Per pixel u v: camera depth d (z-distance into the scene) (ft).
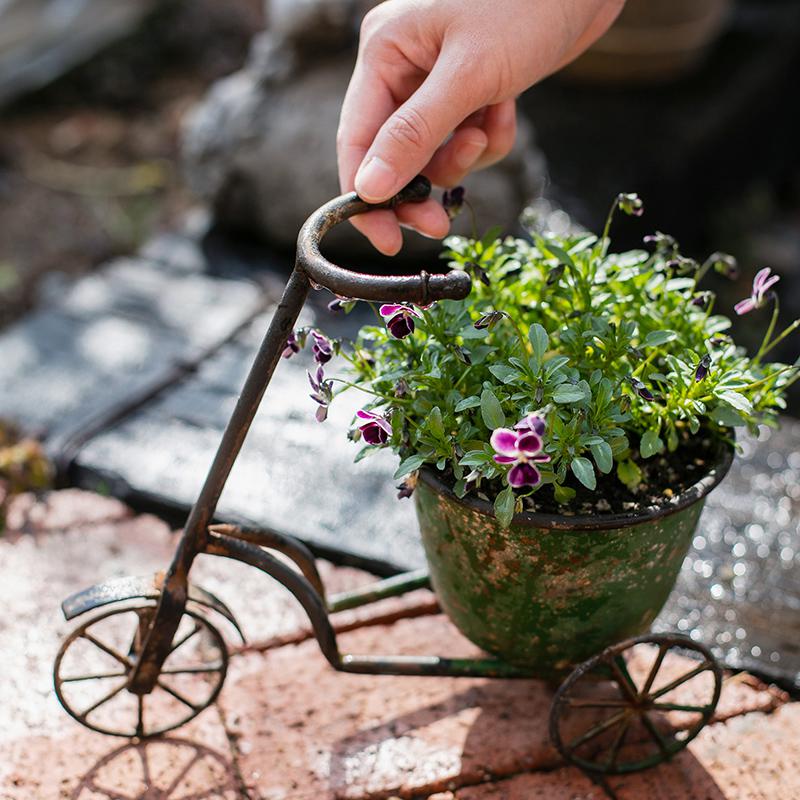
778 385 5.38
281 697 6.20
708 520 7.50
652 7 12.85
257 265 10.80
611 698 5.56
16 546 7.32
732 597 6.88
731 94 13.94
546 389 4.88
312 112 10.67
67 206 13.37
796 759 5.82
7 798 5.57
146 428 8.38
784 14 16.20
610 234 11.49
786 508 7.61
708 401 5.20
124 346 9.45
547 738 5.91
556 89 13.96
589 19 5.60
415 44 5.47
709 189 14.01
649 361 5.29
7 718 6.05
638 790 5.65
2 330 11.09
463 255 5.76
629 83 13.84
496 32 5.26
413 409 5.18
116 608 5.49
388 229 5.52
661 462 5.54
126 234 12.86
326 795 5.62
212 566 7.16
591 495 5.29
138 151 14.65
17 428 8.36
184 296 10.22
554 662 5.55
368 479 7.88
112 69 15.89
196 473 7.91
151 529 7.57
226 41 17.17
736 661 6.40
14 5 15.37
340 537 7.32
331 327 9.61
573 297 5.49
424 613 6.83
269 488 7.76
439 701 6.15
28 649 6.50
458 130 5.86
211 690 6.21
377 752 5.85
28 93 15.19
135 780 5.68
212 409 8.64
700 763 5.80
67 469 7.94
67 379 8.98
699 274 5.75
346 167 5.67
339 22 10.59
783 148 16.49
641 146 12.67
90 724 5.77
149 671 5.59
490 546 5.10
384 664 5.62
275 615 6.79
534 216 6.00
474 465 4.86
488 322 4.88
